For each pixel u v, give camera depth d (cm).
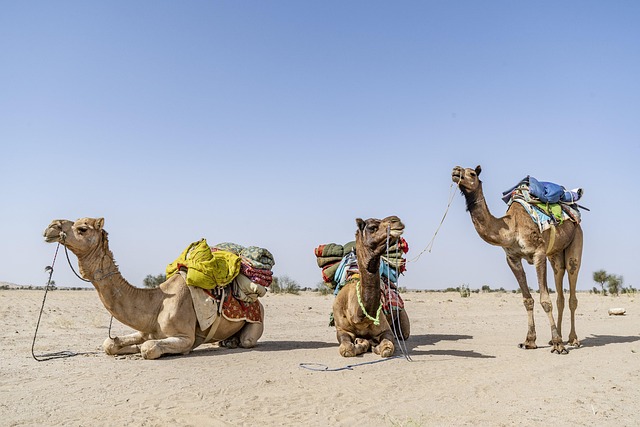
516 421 599
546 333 1448
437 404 667
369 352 1030
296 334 1432
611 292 4516
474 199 1076
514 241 1090
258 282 1066
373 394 712
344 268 1164
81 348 1090
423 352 1060
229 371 838
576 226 1170
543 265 1083
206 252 1014
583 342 1229
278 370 852
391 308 1124
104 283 937
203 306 994
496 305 2862
